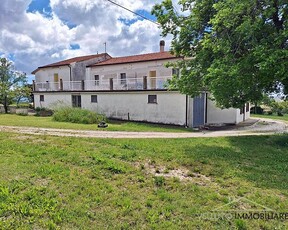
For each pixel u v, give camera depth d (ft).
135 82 73.36
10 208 13.16
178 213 13.48
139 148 29.81
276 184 18.10
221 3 28.86
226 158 26.25
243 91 33.24
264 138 41.34
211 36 31.48
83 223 12.26
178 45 38.42
